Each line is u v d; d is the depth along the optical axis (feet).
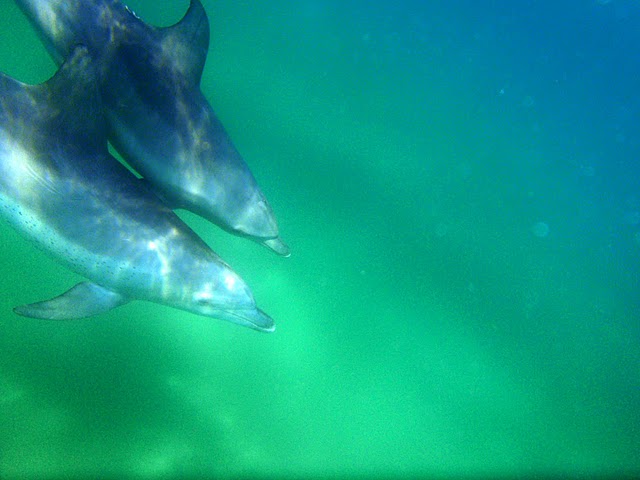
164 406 8.16
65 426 7.73
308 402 8.76
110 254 7.00
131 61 7.53
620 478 8.94
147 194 7.48
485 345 9.73
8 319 8.27
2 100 6.50
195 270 7.32
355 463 8.47
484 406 9.32
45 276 8.64
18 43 9.84
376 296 9.61
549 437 9.23
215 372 8.59
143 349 8.47
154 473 7.73
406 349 9.43
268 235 8.30
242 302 7.59
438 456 8.79
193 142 7.73
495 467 8.88
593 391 9.72
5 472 7.35
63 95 6.56
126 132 7.63
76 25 7.62
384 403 9.04
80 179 6.84
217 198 7.93
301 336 9.12
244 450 8.18
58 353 8.17
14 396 7.77
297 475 8.20
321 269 9.53
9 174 6.66
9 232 8.68
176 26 7.72
